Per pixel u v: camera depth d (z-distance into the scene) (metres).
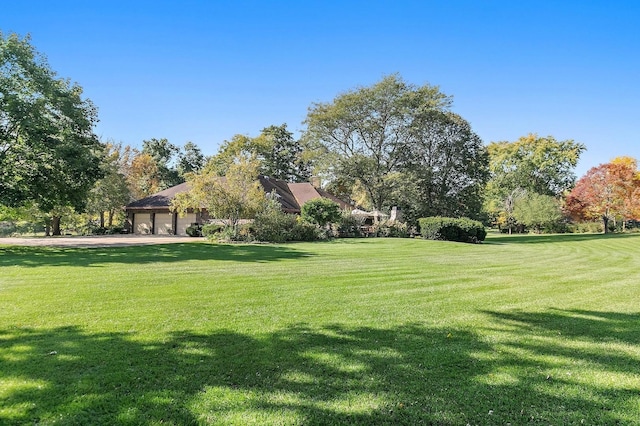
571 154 50.66
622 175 39.28
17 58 16.45
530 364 3.86
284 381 3.36
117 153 33.88
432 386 3.31
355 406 2.95
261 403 2.96
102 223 34.69
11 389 3.11
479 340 4.59
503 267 12.02
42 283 8.02
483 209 52.59
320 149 35.88
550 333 4.93
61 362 3.70
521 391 3.24
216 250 16.19
